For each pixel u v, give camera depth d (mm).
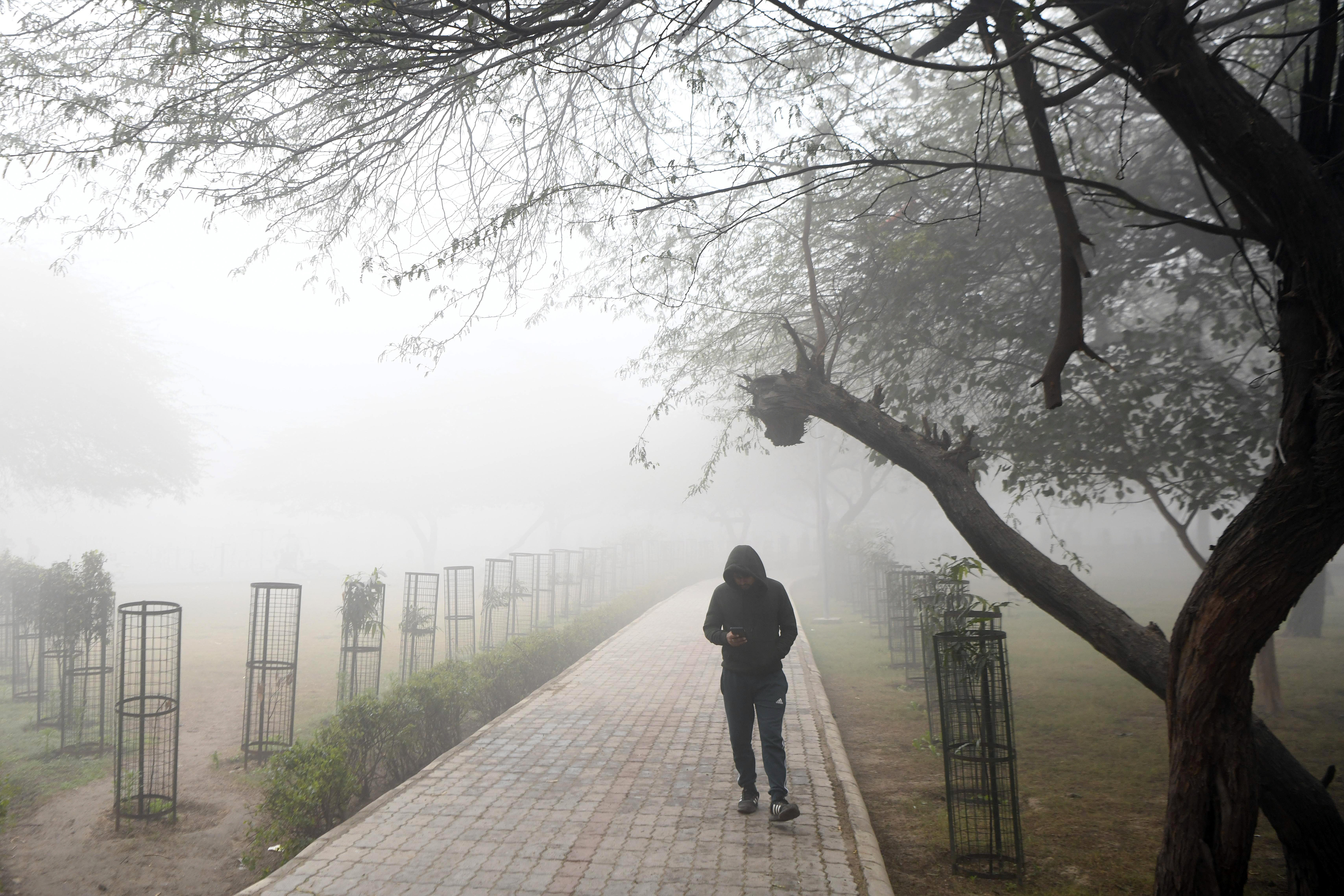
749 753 5449
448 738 7859
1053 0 3701
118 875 5121
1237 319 8328
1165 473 8461
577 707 8852
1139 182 8109
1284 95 7203
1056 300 8516
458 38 4051
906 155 8062
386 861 4527
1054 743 7871
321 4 4016
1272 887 4559
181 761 7680
